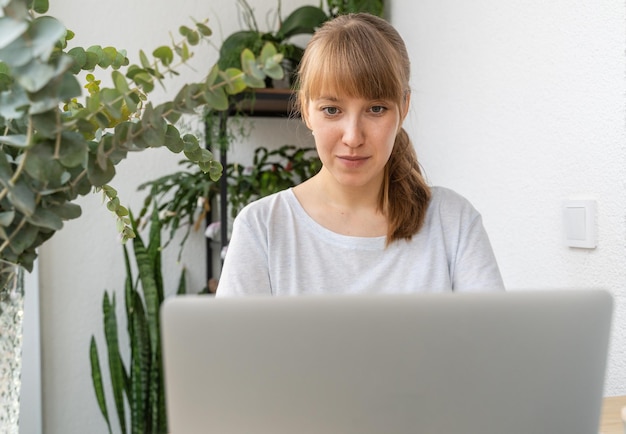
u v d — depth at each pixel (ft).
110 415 8.14
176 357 2.18
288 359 2.20
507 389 2.30
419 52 7.86
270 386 2.20
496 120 6.28
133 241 7.87
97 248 8.14
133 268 8.22
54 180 2.55
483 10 6.45
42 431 7.91
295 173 8.37
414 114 8.08
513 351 2.29
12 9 2.25
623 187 4.68
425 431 2.27
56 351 8.00
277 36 8.03
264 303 2.18
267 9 8.80
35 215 2.62
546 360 2.31
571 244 5.19
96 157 2.69
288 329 2.19
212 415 2.21
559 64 5.33
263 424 2.22
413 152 4.70
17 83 2.41
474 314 2.25
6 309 2.71
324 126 4.16
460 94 6.95
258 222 4.46
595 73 4.93
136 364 7.70
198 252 8.54
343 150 4.14
